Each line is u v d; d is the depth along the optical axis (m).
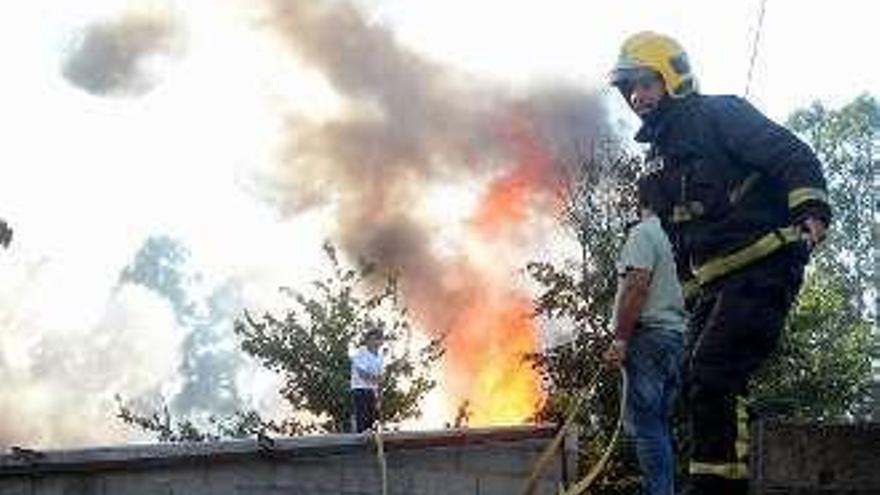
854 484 5.63
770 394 23.70
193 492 10.16
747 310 4.54
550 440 12.70
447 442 12.07
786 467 5.74
